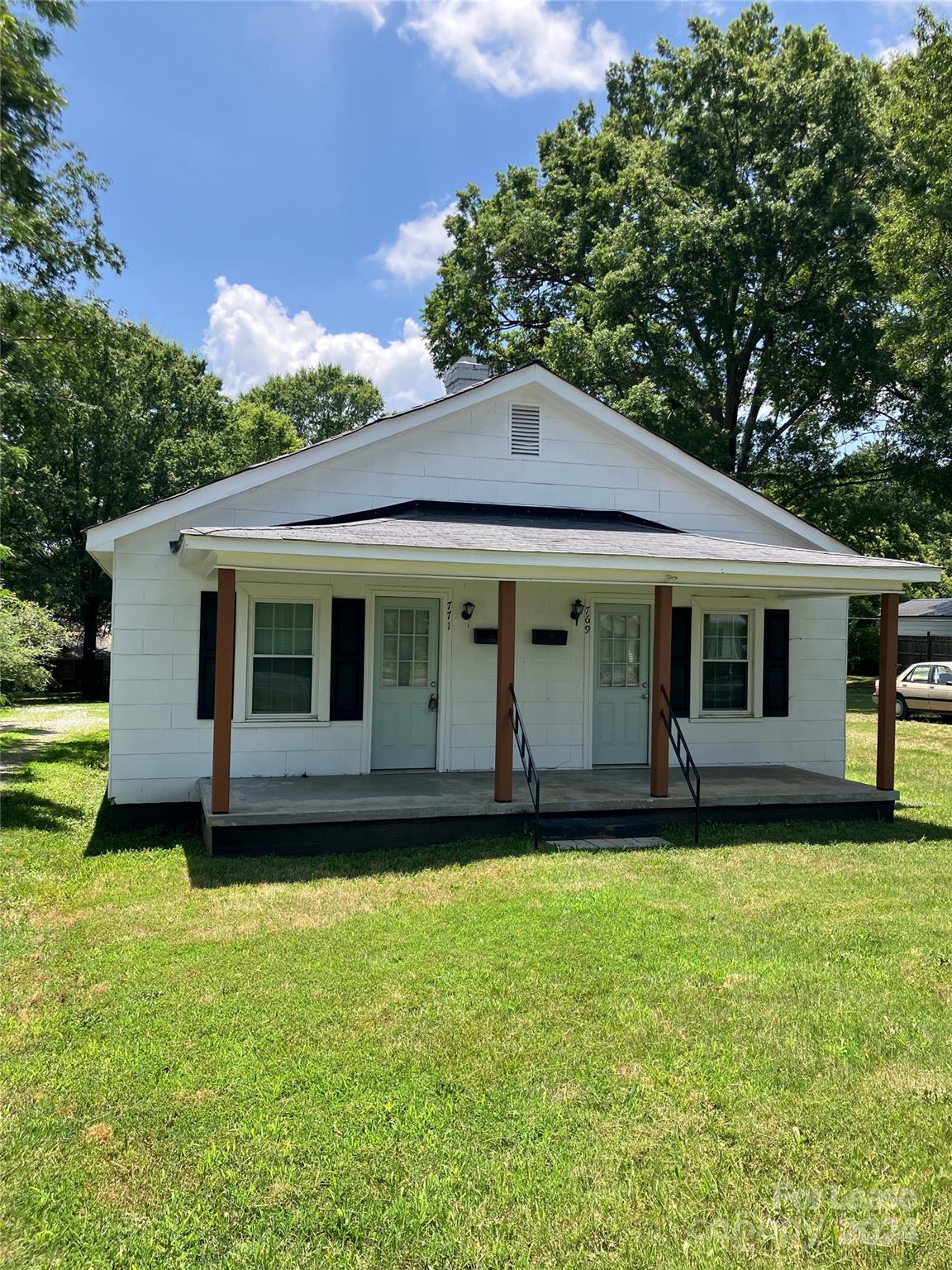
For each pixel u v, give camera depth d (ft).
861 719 70.49
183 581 29.43
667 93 90.74
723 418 91.56
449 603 32.45
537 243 93.66
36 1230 9.25
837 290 81.25
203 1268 8.68
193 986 15.43
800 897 21.13
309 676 30.99
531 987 15.39
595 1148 10.68
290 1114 11.35
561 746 33.96
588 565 26.32
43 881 22.31
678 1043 13.41
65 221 44.65
